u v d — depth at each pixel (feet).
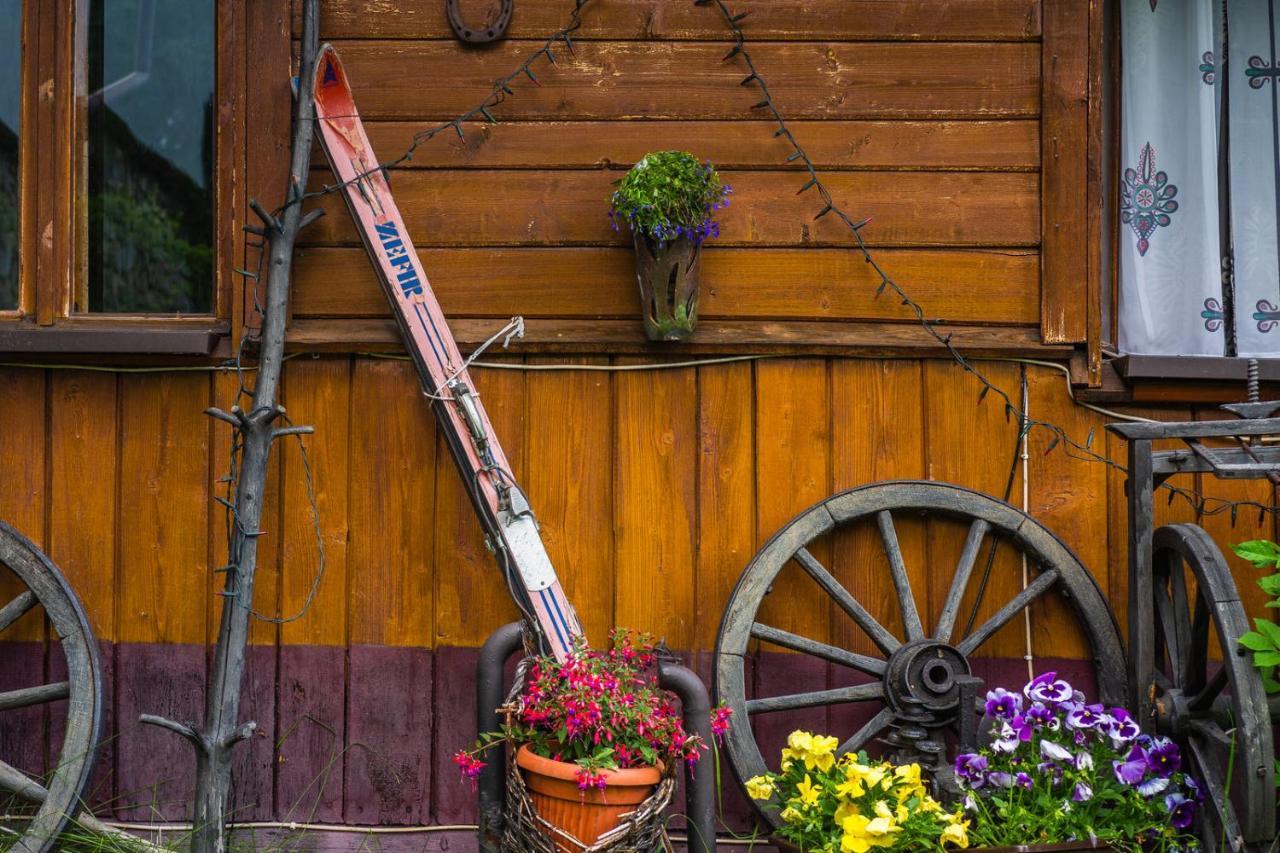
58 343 9.42
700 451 9.68
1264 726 7.91
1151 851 8.55
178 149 10.09
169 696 9.59
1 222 10.06
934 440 9.72
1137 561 8.92
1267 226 10.09
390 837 9.52
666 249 8.91
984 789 8.66
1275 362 9.48
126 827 9.45
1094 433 9.77
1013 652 9.70
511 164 9.71
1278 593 9.21
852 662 9.33
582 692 7.77
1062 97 9.69
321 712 9.57
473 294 9.69
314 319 9.69
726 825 9.54
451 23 9.68
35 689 9.12
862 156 9.73
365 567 9.61
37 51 9.91
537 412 9.66
